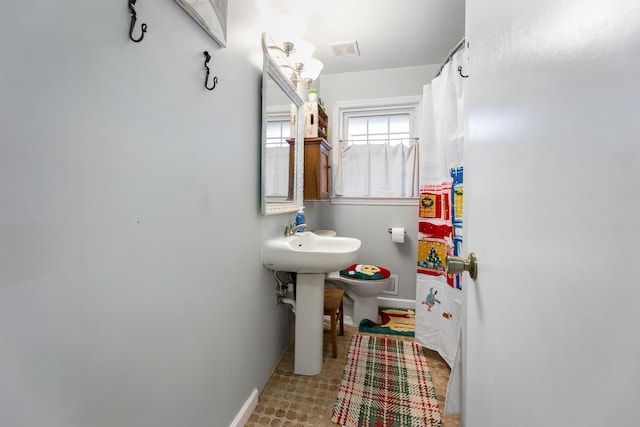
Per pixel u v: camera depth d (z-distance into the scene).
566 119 0.28
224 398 1.07
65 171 0.50
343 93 2.72
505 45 0.45
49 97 0.47
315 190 2.08
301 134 1.92
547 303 0.31
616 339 0.22
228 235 1.08
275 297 1.62
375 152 2.66
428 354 1.81
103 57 0.56
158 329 0.73
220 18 0.95
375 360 1.74
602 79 0.23
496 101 0.49
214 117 0.96
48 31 0.46
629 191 0.21
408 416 1.28
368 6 1.77
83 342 0.54
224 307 1.06
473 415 0.62
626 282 0.21
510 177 0.42
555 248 0.30
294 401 1.37
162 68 0.72
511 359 0.41
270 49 1.45
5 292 0.42
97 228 0.56
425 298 1.88
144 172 0.67
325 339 2.01
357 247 1.54
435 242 1.84
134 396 0.66
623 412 0.21
